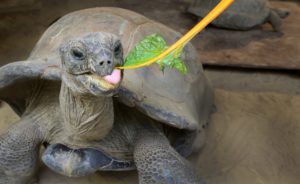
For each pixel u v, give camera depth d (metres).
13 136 2.13
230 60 4.11
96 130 1.91
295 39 4.66
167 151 2.10
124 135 2.19
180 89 2.31
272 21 4.75
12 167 2.13
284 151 2.97
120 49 1.57
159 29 2.44
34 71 1.97
